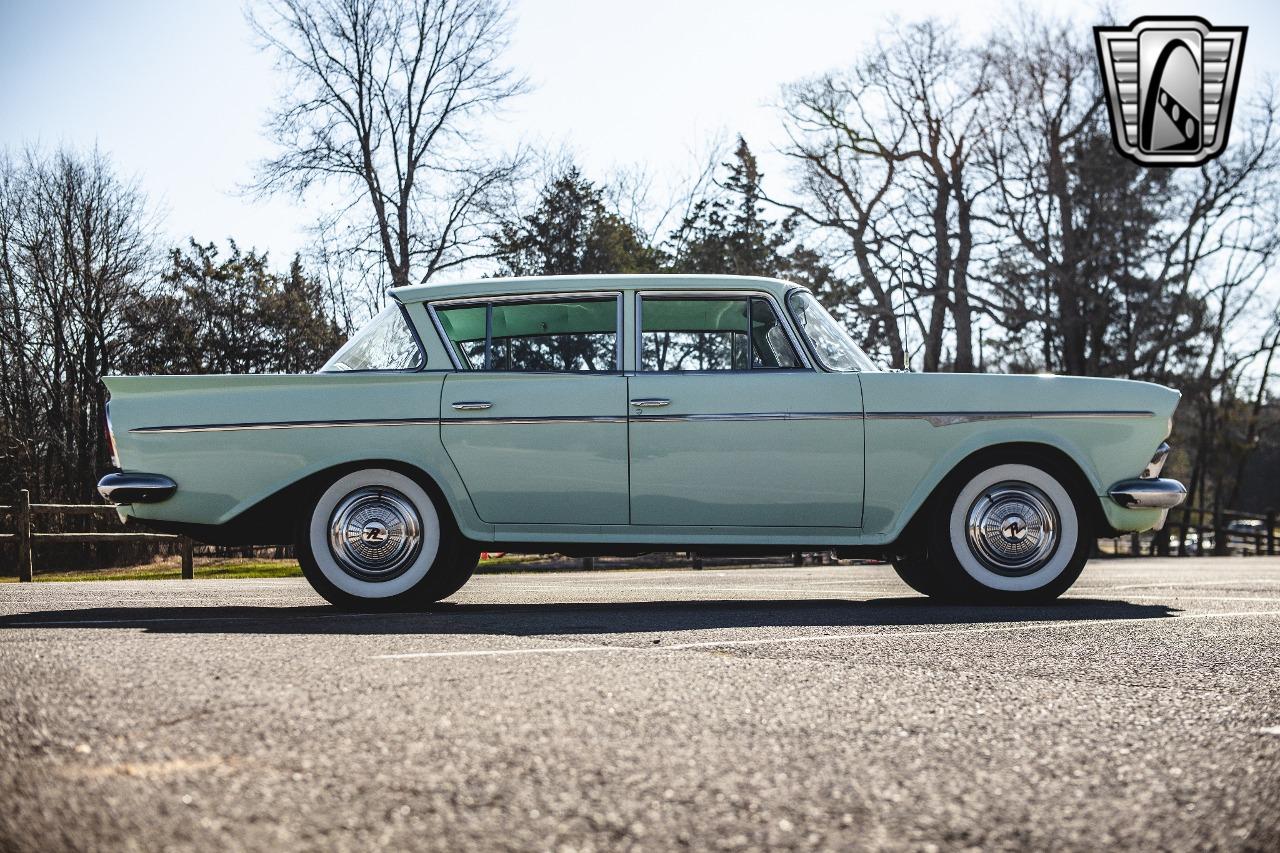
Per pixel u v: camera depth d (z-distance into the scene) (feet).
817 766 7.68
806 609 18.31
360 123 79.51
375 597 18.30
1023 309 95.09
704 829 6.32
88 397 107.76
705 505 18.52
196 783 7.13
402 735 8.42
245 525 18.49
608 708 9.45
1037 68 93.71
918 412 18.70
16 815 6.49
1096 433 18.90
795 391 18.65
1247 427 123.85
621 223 99.66
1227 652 13.05
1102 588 23.89
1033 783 7.34
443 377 18.51
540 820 6.45
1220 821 6.60
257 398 18.19
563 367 18.79
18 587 27.53
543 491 18.38
